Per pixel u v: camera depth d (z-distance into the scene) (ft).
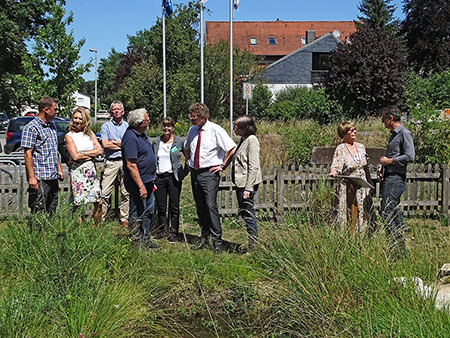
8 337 11.56
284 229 17.02
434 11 142.10
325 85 89.86
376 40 90.22
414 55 147.23
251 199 20.45
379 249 15.03
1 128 117.80
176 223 23.02
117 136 24.23
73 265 15.24
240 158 20.39
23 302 13.48
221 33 184.75
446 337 11.02
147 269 17.38
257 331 14.71
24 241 16.94
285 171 26.55
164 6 68.23
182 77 88.17
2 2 129.49
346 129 20.52
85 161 21.50
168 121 23.11
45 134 19.80
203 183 20.83
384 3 153.89
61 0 104.12
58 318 13.35
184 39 92.32
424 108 36.19
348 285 13.79
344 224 18.11
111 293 14.66
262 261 17.16
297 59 142.31
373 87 87.56
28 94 77.56
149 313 15.31
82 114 21.48
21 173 26.27
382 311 12.39
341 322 12.78
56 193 20.30
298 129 49.49
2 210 26.11
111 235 18.07
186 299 16.76
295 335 13.82
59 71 77.25
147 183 20.12
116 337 13.42
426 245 15.87
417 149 35.45
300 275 14.62
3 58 130.82
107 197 24.18
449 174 26.71
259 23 189.78
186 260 18.07
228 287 16.96
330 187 25.89
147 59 96.27
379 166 20.88
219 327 15.17
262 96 107.45
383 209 19.60
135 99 89.20
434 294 13.07
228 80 95.25
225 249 21.11
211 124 20.93
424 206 27.25
